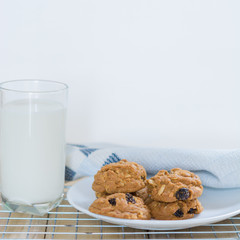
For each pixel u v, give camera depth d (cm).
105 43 91
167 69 93
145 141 96
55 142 66
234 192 70
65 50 91
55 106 66
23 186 66
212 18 92
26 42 91
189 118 96
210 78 94
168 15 91
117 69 93
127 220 60
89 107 94
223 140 97
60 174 68
